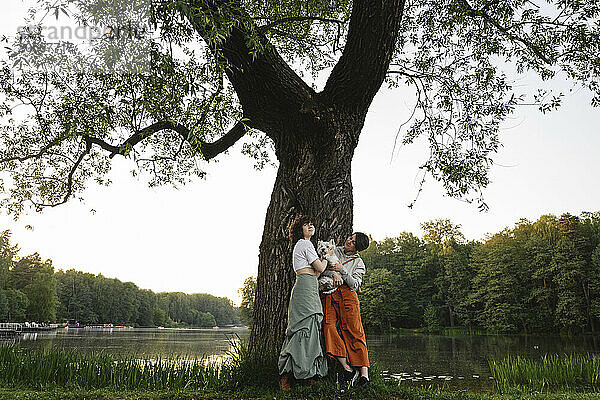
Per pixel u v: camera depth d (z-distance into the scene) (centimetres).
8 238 7700
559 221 4903
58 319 10012
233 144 745
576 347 2656
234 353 532
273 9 746
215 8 436
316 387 441
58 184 979
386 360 1872
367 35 536
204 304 17812
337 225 539
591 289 4434
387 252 7175
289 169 560
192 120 524
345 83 561
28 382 730
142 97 544
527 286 5109
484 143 803
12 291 6303
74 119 741
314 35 902
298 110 548
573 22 668
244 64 527
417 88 825
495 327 4941
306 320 446
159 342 3009
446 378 1296
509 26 716
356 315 470
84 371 746
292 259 481
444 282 5959
